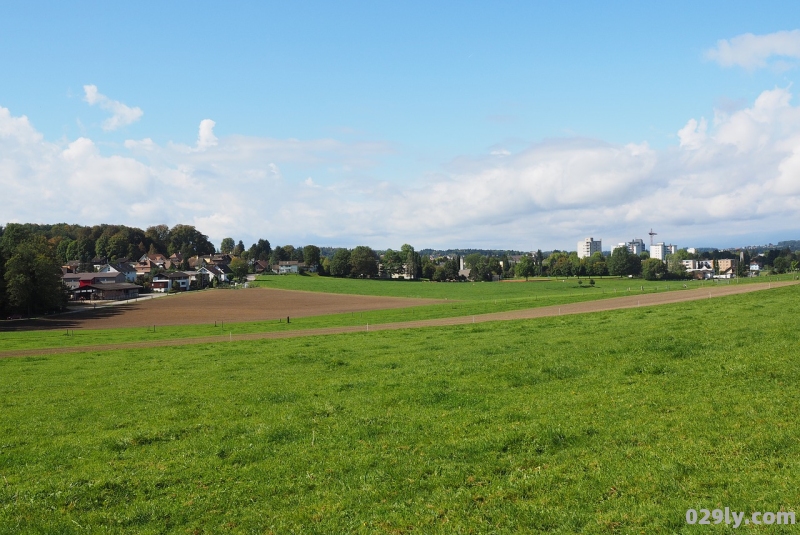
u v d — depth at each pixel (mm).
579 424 17359
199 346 50594
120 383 31016
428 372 27609
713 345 28219
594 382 22984
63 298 134750
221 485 14781
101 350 51844
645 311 54219
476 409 20266
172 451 17719
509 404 20547
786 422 15883
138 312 124312
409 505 12883
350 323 78062
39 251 135875
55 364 41406
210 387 27906
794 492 11742
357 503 13148
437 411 20328
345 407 21750
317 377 28922
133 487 14961
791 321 34344
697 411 17672
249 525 12500
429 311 91312
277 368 33094
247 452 17031
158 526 12711
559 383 23328
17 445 19359
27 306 115625
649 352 27812
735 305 50812
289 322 87438
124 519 13078
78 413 23672
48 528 12805
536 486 13273
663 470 13414
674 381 21844
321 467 15492
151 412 23141
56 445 19000
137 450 18062
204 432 19672
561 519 11625
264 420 20547
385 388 24688
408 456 15820
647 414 17906
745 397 18625
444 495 13180
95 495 14531
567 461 14586
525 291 179500
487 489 13359
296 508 13133
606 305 76062
